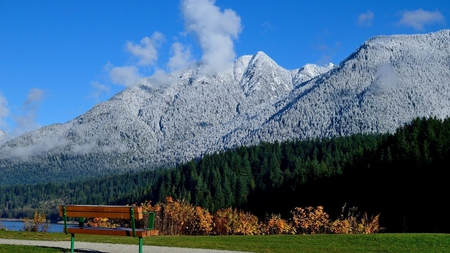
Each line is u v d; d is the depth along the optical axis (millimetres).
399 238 24156
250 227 49594
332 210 83312
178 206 50375
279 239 24562
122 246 19844
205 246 20453
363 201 80562
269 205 103375
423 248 20781
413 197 72750
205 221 49406
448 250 20109
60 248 18234
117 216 16469
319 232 47312
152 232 16453
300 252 18969
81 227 17594
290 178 111312
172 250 18641
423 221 67125
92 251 17828
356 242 22938
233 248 19922
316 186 96688
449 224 63688
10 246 17906
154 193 143250
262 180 129875
